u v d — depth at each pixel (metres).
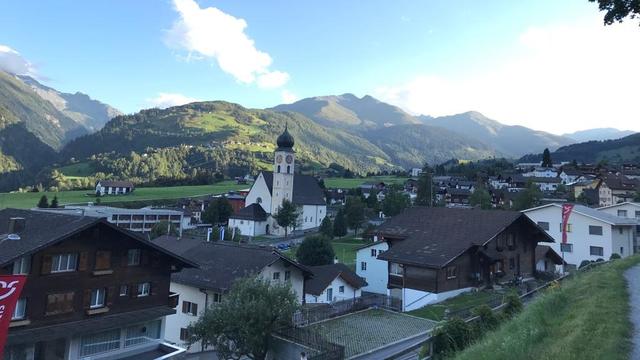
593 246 63.88
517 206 100.94
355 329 34.16
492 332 19.09
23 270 27.48
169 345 33.47
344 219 110.19
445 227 46.66
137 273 33.53
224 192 197.12
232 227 123.94
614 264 27.16
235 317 28.25
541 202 109.06
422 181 135.75
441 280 40.16
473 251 43.03
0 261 25.98
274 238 122.94
